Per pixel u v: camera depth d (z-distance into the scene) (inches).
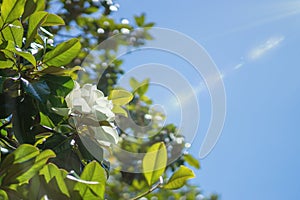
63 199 61.9
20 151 61.8
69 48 72.0
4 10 71.1
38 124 70.7
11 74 70.7
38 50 74.7
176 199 143.7
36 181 62.0
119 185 118.5
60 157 70.2
